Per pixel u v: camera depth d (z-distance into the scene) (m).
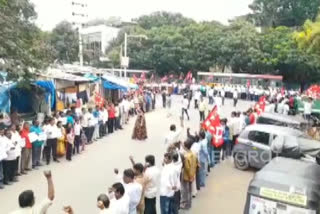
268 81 51.19
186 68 60.72
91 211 10.25
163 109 35.34
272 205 6.97
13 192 11.53
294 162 8.60
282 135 14.52
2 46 16.08
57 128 15.34
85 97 27.41
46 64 19.55
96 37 82.88
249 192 7.21
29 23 18.84
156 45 61.50
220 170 15.32
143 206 8.18
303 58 51.66
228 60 56.75
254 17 69.19
